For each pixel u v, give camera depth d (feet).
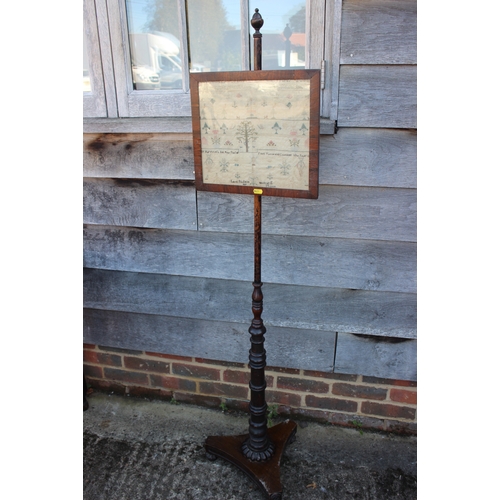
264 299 6.12
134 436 6.35
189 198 5.88
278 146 4.31
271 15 5.17
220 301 6.28
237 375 6.68
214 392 6.86
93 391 7.24
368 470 5.74
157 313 6.54
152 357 6.93
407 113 5.01
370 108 5.06
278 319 6.15
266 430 5.59
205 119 4.49
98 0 5.34
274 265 5.91
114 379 7.18
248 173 4.52
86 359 7.16
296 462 5.85
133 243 6.27
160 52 5.55
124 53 5.51
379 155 5.22
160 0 5.34
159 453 6.05
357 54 4.90
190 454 6.03
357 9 4.77
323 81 5.13
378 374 6.17
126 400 7.08
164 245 6.19
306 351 6.26
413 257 5.57
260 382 5.34
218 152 4.56
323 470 5.73
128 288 6.53
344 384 6.37
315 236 5.69
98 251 6.42
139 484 5.59
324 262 5.78
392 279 5.69
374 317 5.90
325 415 6.54
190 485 5.57
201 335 6.56
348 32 4.85
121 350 7.02
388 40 4.82
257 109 4.27
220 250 6.04
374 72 4.94
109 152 5.86
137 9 5.42
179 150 5.68
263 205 5.69
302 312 6.06
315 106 4.05
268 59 5.33
